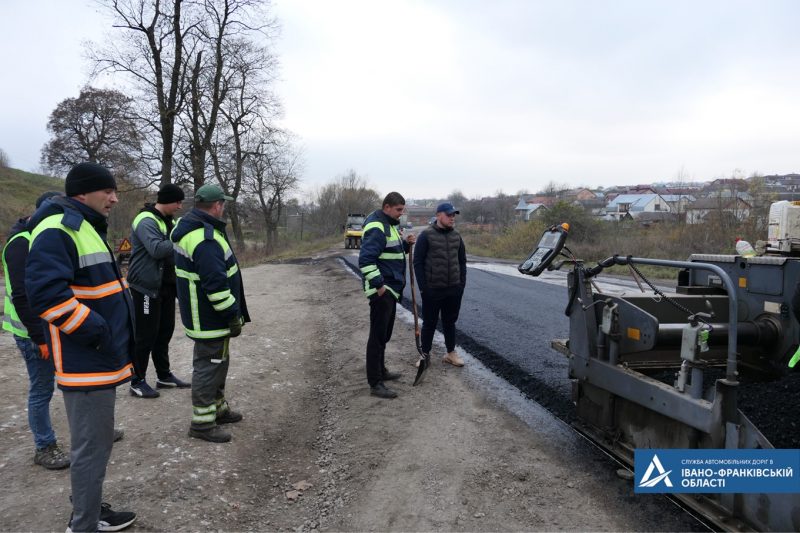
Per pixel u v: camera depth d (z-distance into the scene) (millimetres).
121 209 33656
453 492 3238
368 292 4824
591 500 3111
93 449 2527
